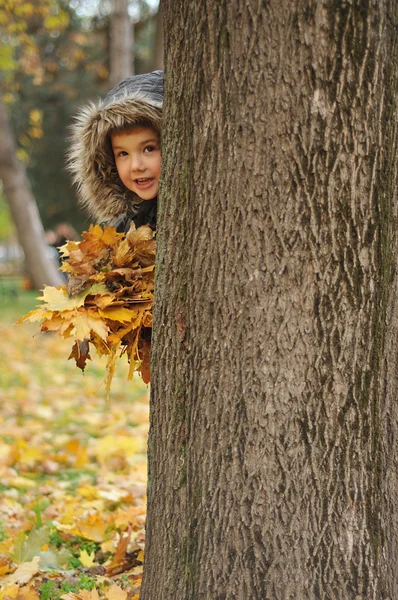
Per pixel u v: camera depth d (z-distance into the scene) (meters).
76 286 2.50
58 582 3.17
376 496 2.13
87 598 2.81
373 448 2.12
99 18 13.53
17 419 6.62
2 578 3.18
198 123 2.12
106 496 4.11
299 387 2.07
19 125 20.19
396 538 2.23
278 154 2.02
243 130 2.04
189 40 2.12
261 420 2.10
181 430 2.24
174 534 2.26
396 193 2.09
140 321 2.49
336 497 2.10
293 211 2.03
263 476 2.11
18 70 14.56
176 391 2.24
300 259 2.04
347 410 2.08
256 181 2.04
